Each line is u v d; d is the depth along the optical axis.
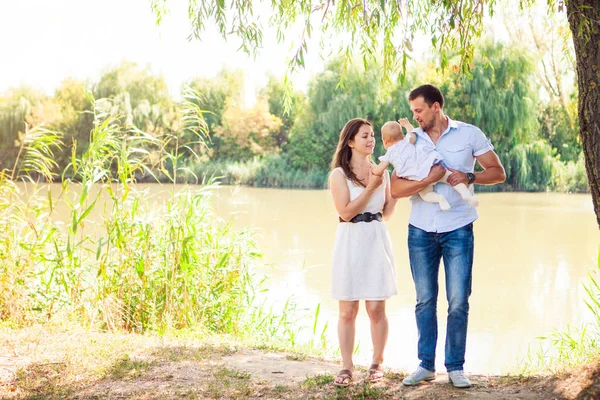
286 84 5.63
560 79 34.53
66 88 47.78
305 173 38.91
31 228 6.75
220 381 4.34
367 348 7.18
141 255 6.91
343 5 5.07
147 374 4.51
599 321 6.11
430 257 4.11
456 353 4.04
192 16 5.65
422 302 4.14
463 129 4.10
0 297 6.45
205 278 7.07
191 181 39.31
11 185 6.99
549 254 13.05
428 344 4.12
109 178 7.14
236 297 7.14
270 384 4.26
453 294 4.01
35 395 4.12
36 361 4.79
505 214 20.42
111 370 4.59
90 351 5.05
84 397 4.08
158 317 6.63
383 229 4.25
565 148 34.72
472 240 4.05
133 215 6.92
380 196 4.25
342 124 36.59
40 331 5.76
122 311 6.57
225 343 5.61
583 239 15.04
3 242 6.72
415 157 3.98
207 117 51.75
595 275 10.93
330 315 8.39
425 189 4.06
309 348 6.02
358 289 4.17
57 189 30.91
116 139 7.20
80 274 6.73
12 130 45.41
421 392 3.96
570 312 8.70
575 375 3.94
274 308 8.56
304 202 25.98
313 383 4.19
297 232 16.53
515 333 7.80
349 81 35.12
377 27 5.41
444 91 32.91
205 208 7.59
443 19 5.18
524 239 15.09
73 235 6.76
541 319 8.40
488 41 31.84
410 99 4.14
